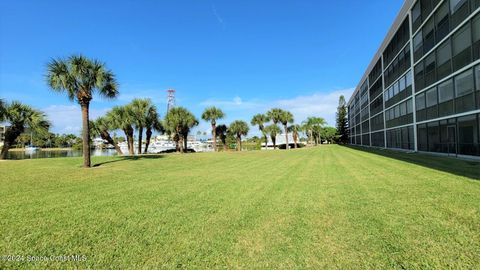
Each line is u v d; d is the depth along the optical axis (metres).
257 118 55.41
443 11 19.22
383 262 3.39
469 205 5.76
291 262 3.45
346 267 3.30
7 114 22.19
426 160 16.42
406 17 26.64
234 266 3.36
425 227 4.54
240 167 15.00
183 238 4.24
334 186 8.49
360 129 58.97
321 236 4.28
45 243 4.03
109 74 15.77
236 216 5.37
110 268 3.32
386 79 35.22
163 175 11.56
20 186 8.77
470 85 16.42
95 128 33.19
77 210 5.81
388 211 5.52
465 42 16.70
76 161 18.75
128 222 5.01
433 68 21.05
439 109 20.39
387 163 15.47
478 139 15.96
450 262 3.34
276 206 6.11
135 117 32.28
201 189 8.23
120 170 13.45
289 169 13.67
